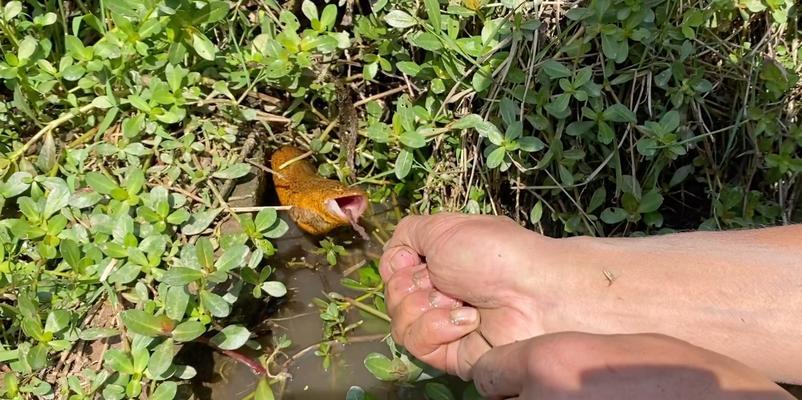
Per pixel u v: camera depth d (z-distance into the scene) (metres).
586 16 0.59
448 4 0.66
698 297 0.47
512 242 0.51
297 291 0.65
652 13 0.59
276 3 0.69
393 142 0.65
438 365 0.54
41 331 0.54
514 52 0.60
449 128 0.62
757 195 0.64
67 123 0.64
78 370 0.56
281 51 0.63
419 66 0.64
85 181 0.61
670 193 0.68
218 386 0.58
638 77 0.63
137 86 0.63
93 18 0.63
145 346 0.53
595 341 0.37
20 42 0.62
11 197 0.60
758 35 0.66
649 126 0.60
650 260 0.49
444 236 0.53
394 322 0.56
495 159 0.59
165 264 0.58
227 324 0.60
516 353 0.40
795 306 0.45
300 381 0.60
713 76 0.65
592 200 0.62
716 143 0.66
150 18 0.61
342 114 0.68
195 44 0.62
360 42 0.69
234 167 0.63
